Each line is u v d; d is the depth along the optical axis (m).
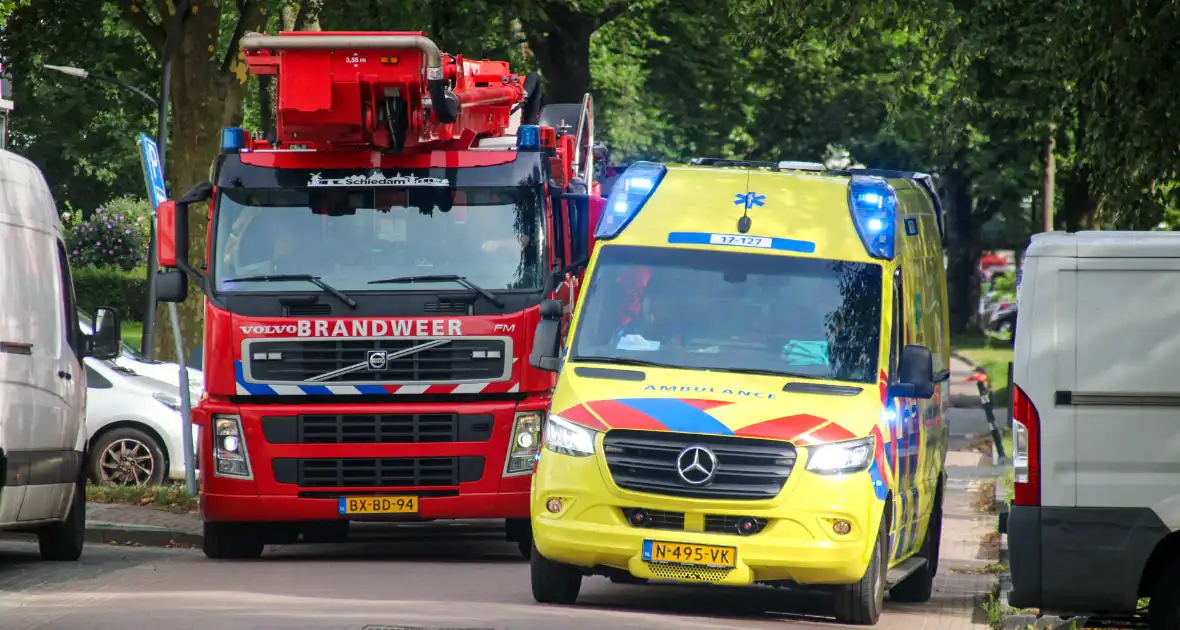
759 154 174.88
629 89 154.88
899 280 46.44
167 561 54.91
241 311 53.88
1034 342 38.53
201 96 90.12
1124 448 38.06
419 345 53.97
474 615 40.62
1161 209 69.19
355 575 50.22
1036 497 38.38
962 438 111.19
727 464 41.12
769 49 149.38
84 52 109.19
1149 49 66.81
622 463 41.50
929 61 96.12
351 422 54.00
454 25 106.62
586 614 41.50
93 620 39.06
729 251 45.47
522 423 54.56
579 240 55.28
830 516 40.88
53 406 51.59
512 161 55.25
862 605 42.31
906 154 179.12
